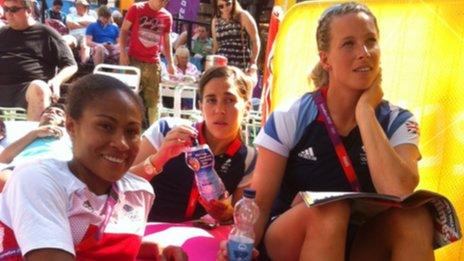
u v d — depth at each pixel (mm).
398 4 3158
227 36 6902
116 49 9906
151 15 7602
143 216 2084
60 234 1727
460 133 2668
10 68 5730
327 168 2525
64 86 6906
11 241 1808
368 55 2445
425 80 2908
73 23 11219
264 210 2555
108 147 1858
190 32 11625
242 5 11672
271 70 4418
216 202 2756
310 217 2131
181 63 9750
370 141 2352
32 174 1817
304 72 3881
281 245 2326
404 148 2457
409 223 2074
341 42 2473
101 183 1950
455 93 2721
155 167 2730
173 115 7316
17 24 5738
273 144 2586
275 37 4508
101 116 1846
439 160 2775
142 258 2314
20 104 5723
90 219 1878
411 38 3041
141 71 7582
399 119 2533
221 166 2939
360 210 2193
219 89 2859
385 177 2279
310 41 3877
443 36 2826
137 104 1934
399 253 2059
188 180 2920
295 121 2574
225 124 2861
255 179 2623
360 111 2428
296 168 2604
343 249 2076
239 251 2209
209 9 12516
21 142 3623
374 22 2531
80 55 10023
